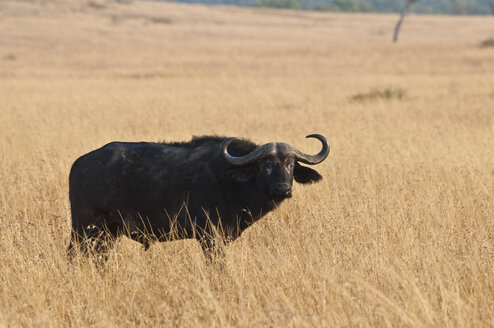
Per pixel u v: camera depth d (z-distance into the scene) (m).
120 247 25.78
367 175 36.78
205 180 23.72
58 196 34.34
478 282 21.59
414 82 112.00
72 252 24.27
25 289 21.30
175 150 24.41
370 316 19.11
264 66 161.75
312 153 43.72
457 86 99.50
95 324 19.42
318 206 30.67
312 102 81.62
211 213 23.73
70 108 75.88
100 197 23.80
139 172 23.81
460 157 40.97
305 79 123.06
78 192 24.05
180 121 62.16
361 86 106.44
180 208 23.92
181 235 24.38
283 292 21.00
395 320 18.86
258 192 23.95
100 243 24.72
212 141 24.77
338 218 28.38
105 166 23.83
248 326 18.70
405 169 38.88
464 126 53.50
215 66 163.00
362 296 20.12
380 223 28.03
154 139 51.66
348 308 19.61
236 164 22.81
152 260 24.08
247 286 21.39
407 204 31.72
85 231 24.28
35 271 22.47
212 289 22.03
